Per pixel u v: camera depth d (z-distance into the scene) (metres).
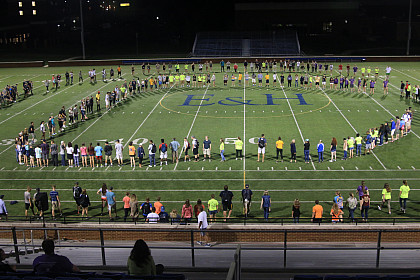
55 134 40.38
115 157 34.84
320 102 48.94
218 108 47.34
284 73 66.06
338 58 77.00
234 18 111.94
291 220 24.52
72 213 26.19
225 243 17.22
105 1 143.38
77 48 107.56
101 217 25.30
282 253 14.30
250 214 25.55
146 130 40.78
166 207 26.50
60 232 19.66
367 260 13.54
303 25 103.38
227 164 32.69
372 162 32.53
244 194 24.52
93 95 54.00
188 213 21.31
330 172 30.98
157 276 8.92
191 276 11.64
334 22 102.88
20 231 19.78
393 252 14.32
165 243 16.22
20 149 33.81
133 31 118.06
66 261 9.36
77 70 72.81
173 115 45.12
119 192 28.73
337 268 11.89
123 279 8.85
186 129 40.75
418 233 18.33
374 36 106.12
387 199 25.06
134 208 24.11
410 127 38.81
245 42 97.25
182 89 56.41
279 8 102.38
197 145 33.38
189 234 18.59
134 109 47.69
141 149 32.47
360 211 25.81
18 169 32.88
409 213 25.16
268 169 31.64
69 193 28.84
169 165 32.81
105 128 41.69
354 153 34.44
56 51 103.62
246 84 58.75
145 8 116.44
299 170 31.39
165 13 115.00
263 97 51.53
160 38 115.25
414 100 49.16
